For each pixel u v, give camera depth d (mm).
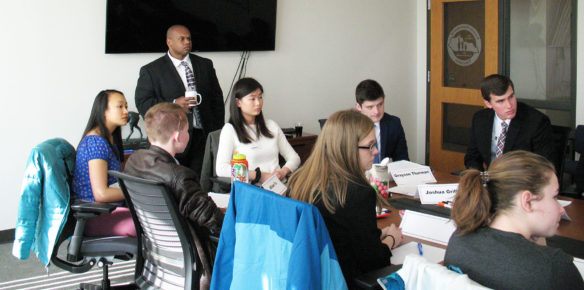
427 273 1412
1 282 3340
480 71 5555
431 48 5973
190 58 4340
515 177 1483
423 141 6215
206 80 4367
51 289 3248
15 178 4016
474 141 3514
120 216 2742
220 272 1896
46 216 2580
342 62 5578
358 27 5633
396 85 6031
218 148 3293
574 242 2078
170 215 2209
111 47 4188
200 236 2342
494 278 1450
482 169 3479
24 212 2535
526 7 5152
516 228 1502
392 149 3580
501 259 1454
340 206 1846
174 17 4410
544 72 5105
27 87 3971
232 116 3281
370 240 1865
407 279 1461
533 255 1419
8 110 3930
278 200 1667
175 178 2256
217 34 4660
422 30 6051
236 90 3219
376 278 1772
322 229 1625
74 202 2693
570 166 4438
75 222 2727
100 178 2709
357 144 1901
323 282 1631
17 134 3980
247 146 3271
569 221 2312
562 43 4934
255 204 1748
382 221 2387
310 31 5301
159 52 4426
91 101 4219
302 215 1597
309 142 4906
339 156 1901
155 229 2299
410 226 2275
